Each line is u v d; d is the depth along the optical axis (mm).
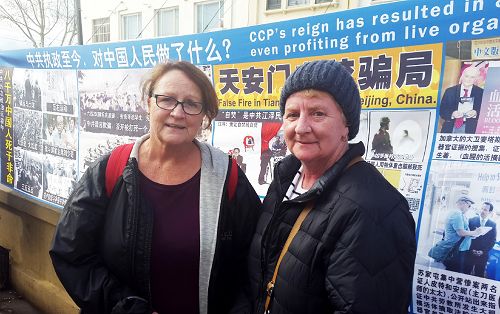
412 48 1610
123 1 10805
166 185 1468
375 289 968
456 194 1517
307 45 1901
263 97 2094
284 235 1214
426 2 1558
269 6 7746
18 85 3504
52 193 3289
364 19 1719
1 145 3797
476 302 1461
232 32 2158
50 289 3248
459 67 1509
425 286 1575
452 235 1518
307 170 1265
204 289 1474
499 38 1416
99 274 1424
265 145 2107
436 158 1567
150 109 1459
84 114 2963
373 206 1016
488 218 1441
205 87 1452
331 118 1134
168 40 2424
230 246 1559
